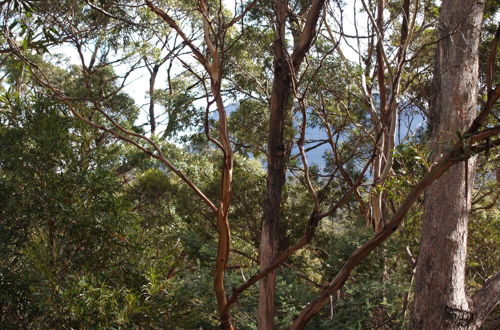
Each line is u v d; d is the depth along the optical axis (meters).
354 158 10.69
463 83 6.23
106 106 14.73
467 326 5.75
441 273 5.88
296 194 13.57
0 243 6.69
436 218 5.98
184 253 10.17
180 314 7.07
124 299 6.52
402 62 4.50
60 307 6.19
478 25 6.40
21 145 6.90
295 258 12.33
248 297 8.08
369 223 9.17
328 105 8.30
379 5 7.79
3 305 6.57
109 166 7.30
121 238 6.90
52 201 6.73
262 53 10.64
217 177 14.25
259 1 5.58
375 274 7.80
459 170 5.94
